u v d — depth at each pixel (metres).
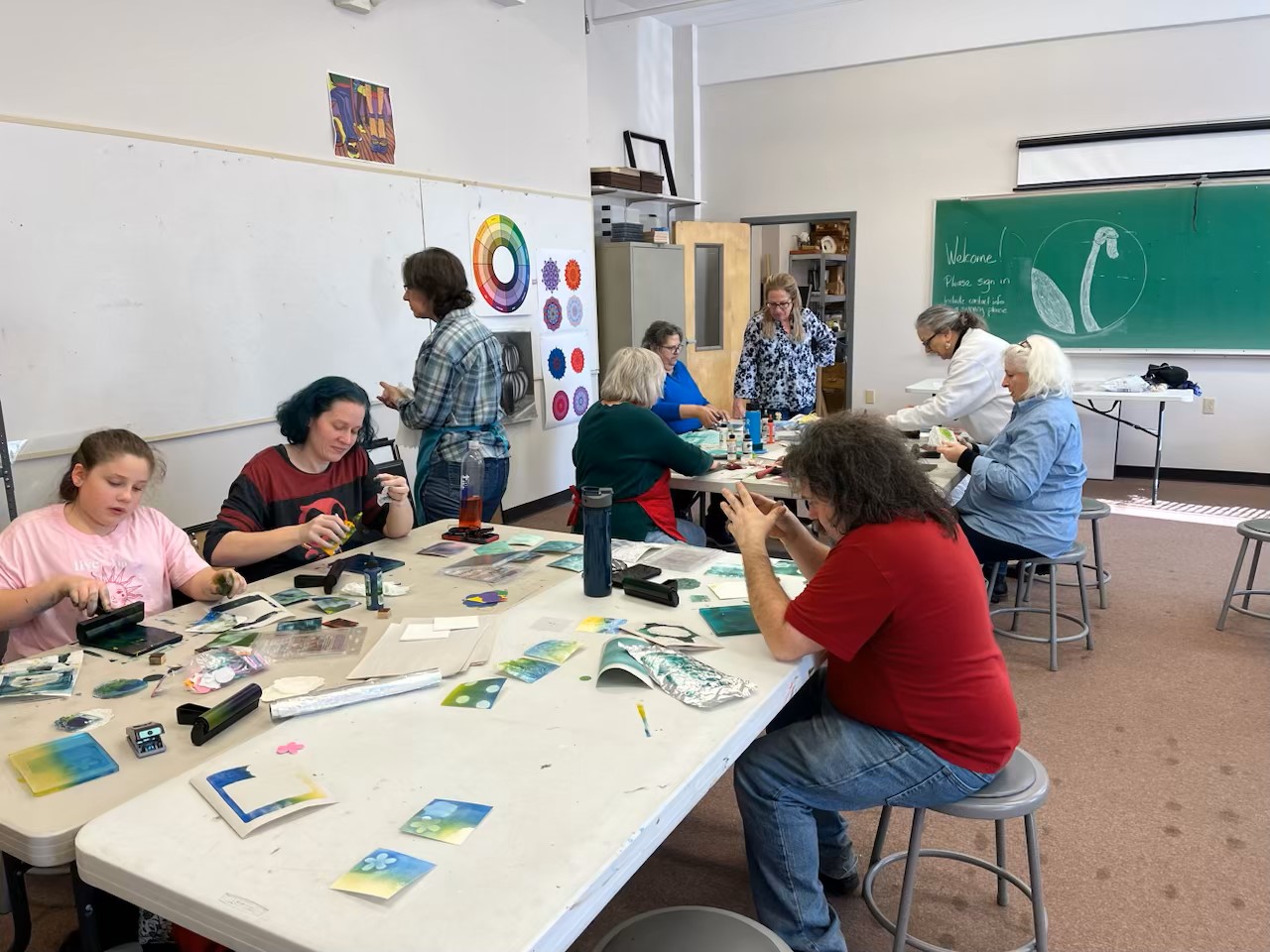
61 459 2.78
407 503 2.27
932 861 2.07
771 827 1.51
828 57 6.46
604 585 1.78
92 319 2.84
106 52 2.83
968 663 1.44
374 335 3.97
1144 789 2.32
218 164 3.21
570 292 5.39
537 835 0.97
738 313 6.97
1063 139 5.84
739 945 1.13
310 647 1.53
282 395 3.55
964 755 1.44
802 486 1.51
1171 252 5.74
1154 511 5.23
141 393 3.01
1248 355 5.66
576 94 5.36
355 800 1.05
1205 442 5.91
